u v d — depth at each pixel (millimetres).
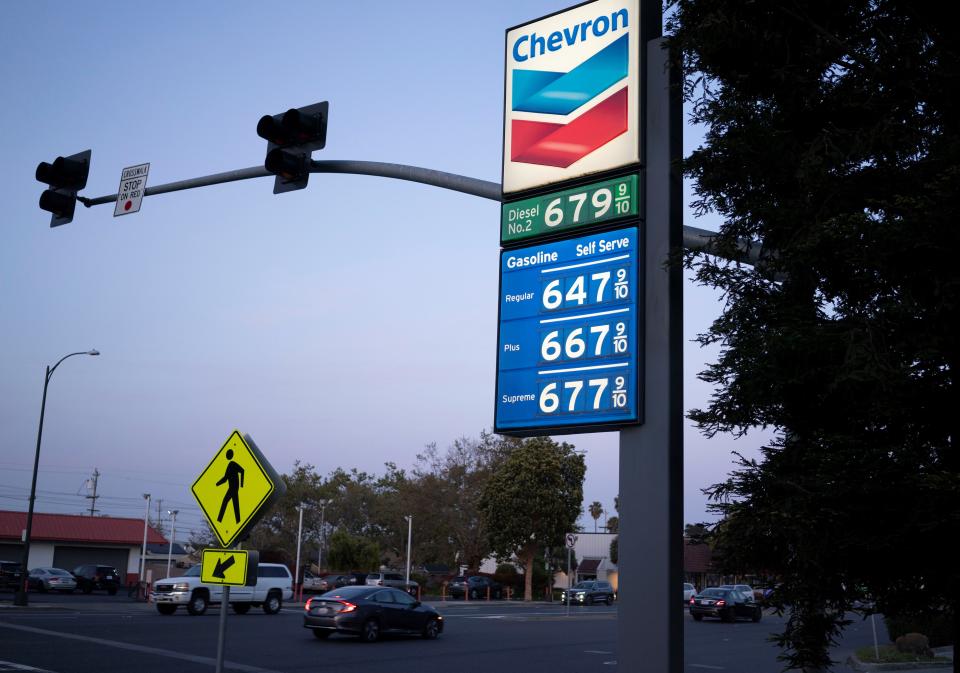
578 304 10711
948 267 8156
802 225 8898
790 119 9492
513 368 11125
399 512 82938
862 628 43469
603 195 10773
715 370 9109
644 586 9586
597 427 10250
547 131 11453
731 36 9328
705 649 29516
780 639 9008
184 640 25109
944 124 9008
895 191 8766
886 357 7992
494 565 99125
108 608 40031
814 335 8250
